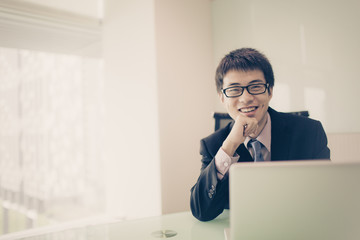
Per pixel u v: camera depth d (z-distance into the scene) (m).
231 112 1.50
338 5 2.30
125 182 2.95
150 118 2.67
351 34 2.23
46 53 3.75
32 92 3.76
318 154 1.52
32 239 1.07
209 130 3.00
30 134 3.76
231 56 1.51
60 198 3.90
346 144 2.13
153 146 2.64
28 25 2.94
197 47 2.99
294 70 2.59
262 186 0.75
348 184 0.72
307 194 0.73
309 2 2.48
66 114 3.87
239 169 0.76
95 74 3.91
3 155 3.63
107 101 3.18
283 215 0.75
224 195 1.23
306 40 2.50
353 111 2.22
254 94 1.46
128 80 2.89
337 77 2.31
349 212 0.72
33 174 3.77
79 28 3.10
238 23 2.98
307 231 0.74
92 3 3.10
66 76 3.88
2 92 3.63
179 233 1.09
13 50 3.64
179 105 2.76
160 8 2.67
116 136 3.06
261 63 1.47
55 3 2.90
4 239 2.16
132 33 2.84
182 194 2.72
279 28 2.69
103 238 1.06
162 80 2.64
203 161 1.59
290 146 1.50
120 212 3.01
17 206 3.68
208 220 1.24
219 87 1.56
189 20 2.93
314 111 2.46
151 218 1.31
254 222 0.76
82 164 3.84
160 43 2.65
